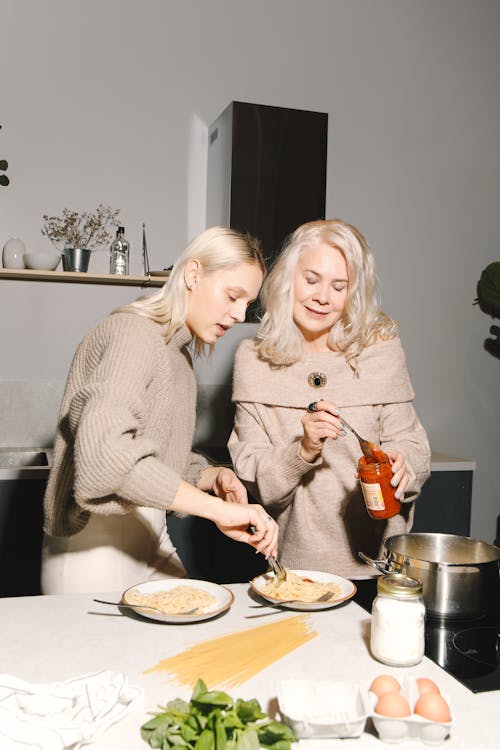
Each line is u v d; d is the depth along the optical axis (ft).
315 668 3.47
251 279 4.94
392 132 11.77
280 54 11.11
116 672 3.18
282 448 5.96
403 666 3.50
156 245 10.69
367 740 2.86
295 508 6.28
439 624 4.19
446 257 12.18
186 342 5.18
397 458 5.23
